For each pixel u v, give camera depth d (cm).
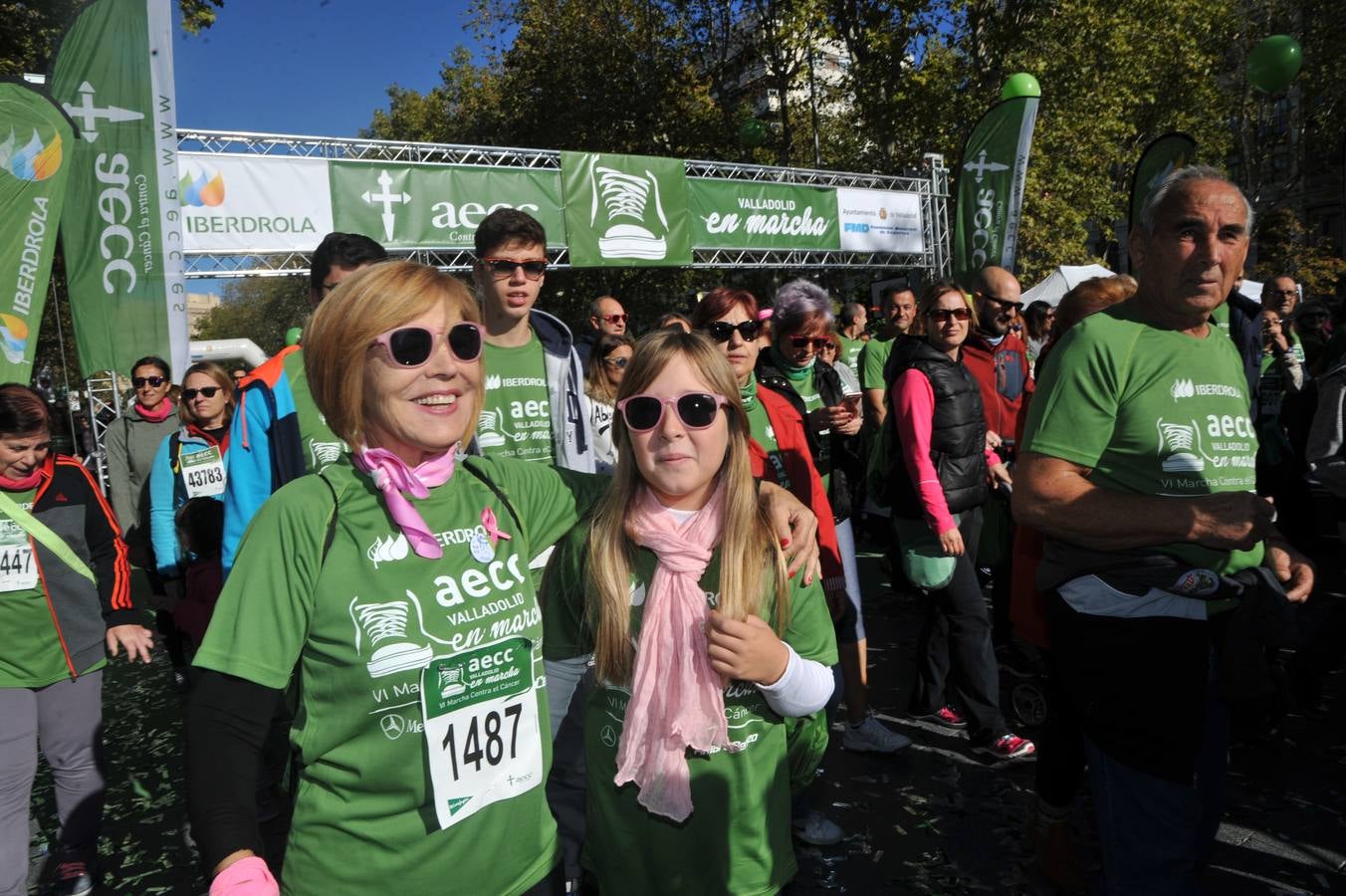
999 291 468
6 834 256
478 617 133
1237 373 192
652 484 157
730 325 287
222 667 117
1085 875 257
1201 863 199
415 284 127
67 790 281
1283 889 254
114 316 589
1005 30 1609
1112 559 192
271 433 239
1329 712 371
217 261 736
